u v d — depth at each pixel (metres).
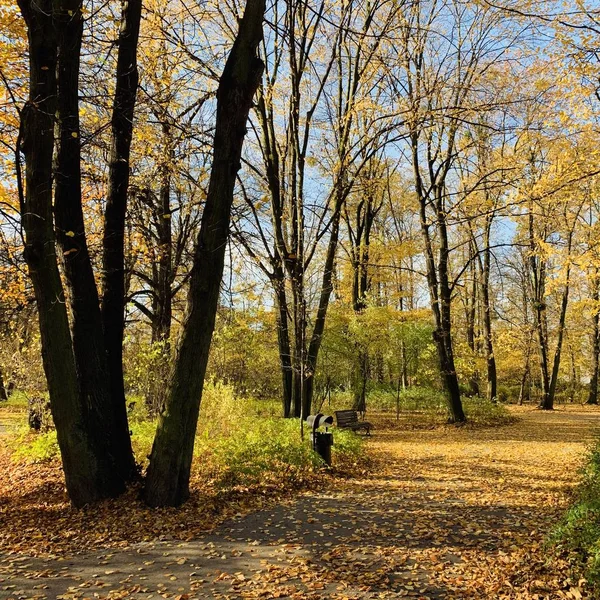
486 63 14.45
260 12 6.54
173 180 10.46
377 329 17.44
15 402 22.94
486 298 25.77
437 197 17.55
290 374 15.82
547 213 13.84
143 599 4.04
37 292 6.20
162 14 9.36
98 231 10.56
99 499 6.71
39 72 5.93
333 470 8.95
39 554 5.22
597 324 30.53
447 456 10.94
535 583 4.02
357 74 13.12
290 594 4.04
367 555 4.88
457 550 4.96
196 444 9.46
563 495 7.12
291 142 13.20
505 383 38.91
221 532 5.65
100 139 8.62
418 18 13.37
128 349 12.94
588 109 10.07
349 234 21.72
